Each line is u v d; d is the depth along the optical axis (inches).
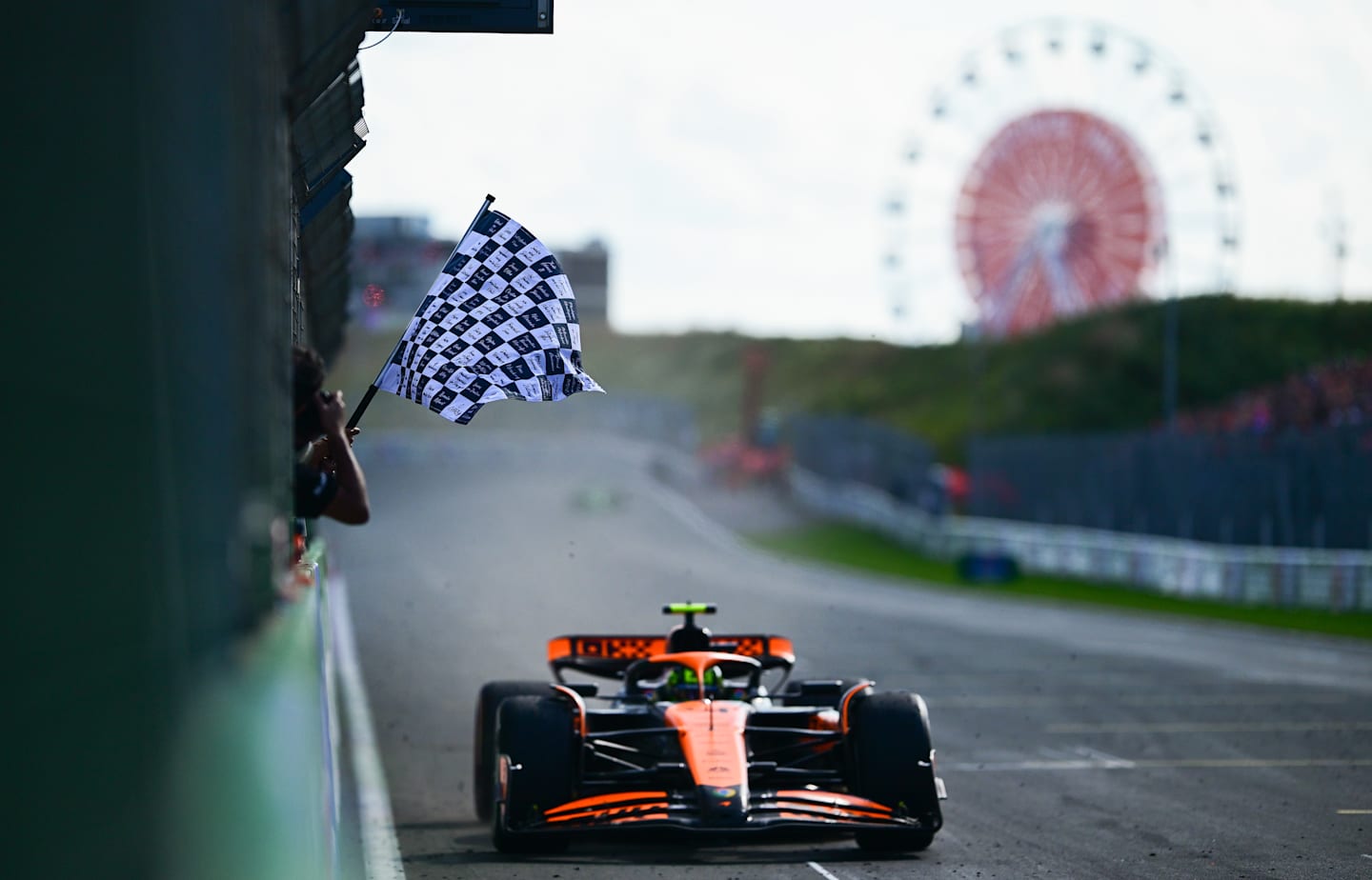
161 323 254.1
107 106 244.2
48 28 238.1
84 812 227.8
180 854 241.1
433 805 1080.2
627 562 4441.4
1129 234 6756.9
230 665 263.6
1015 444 5418.3
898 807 874.8
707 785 837.2
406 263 3764.8
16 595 222.7
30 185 233.5
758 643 1117.1
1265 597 3533.5
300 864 309.9
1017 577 4542.3
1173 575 3944.4
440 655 2164.1
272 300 317.7
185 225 259.6
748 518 6515.8
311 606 415.5
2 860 216.7
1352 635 2819.9
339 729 1455.5
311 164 627.8
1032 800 1096.8
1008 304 7101.4
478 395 598.5
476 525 5472.4
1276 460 3784.5
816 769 1041.5
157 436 251.4
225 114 264.2
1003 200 7066.9
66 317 234.5
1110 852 885.8
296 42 441.4
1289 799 1098.1
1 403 224.2
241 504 268.4
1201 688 1919.3
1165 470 4340.6
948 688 1915.6
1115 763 1293.1
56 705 225.6
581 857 874.1
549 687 1026.7
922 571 4874.5
